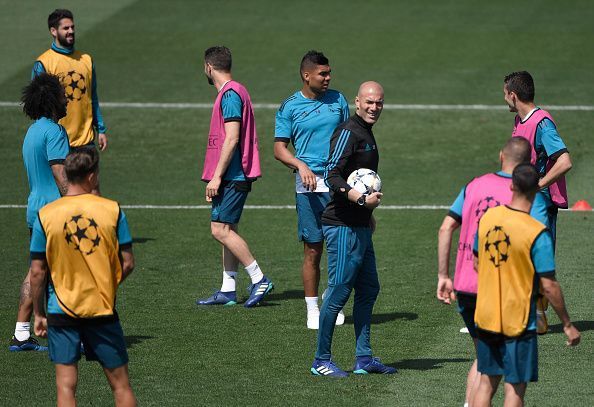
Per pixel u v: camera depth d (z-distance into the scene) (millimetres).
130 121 67438
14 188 55219
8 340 33156
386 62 79438
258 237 46531
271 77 76438
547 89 73188
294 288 39500
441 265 25828
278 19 89500
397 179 57031
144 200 52969
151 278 40406
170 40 84375
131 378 29656
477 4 93625
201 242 45688
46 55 40594
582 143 62938
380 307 36844
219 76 37219
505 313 23844
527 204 24172
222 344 32875
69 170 24750
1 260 42625
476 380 25844
